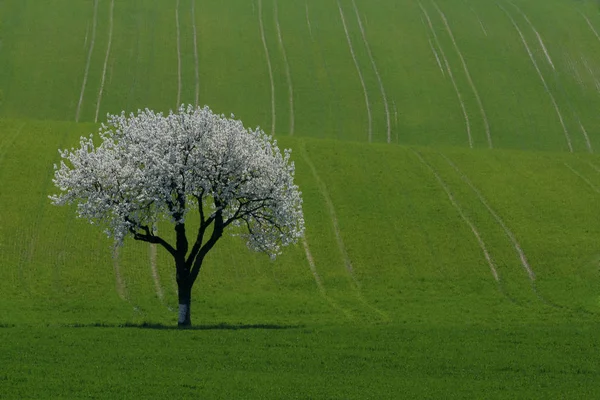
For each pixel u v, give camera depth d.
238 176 166.12
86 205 160.12
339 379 118.31
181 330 150.75
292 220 168.75
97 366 121.38
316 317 187.62
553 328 164.50
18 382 111.69
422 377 120.94
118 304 193.25
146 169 159.62
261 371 122.25
